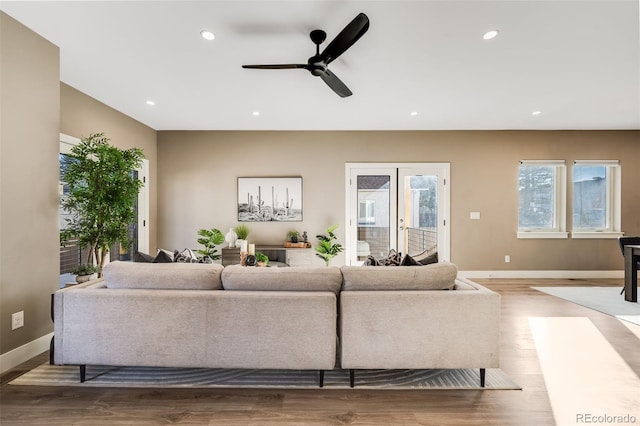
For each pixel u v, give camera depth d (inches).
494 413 63.7
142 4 74.5
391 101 141.6
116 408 64.5
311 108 151.7
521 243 194.5
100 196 101.9
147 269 74.1
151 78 116.3
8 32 79.4
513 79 117.2
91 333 70.2
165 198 193.9
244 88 126.0
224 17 79.7
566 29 84.5
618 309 130.0
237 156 194.7
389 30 85.1
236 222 195.2
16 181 82.2
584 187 198.2
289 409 64.6
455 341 70.4
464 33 86.7
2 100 78.6
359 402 67.2
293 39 89.6
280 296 69.9
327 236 195.3
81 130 130.4
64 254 146.1
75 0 72.9
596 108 151.8
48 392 69.8
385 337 70.2
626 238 146.3
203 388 72.0
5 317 79.6
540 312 126.3
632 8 75.5
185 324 69.9
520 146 193.3
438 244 195.3
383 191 195.6
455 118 169.0
